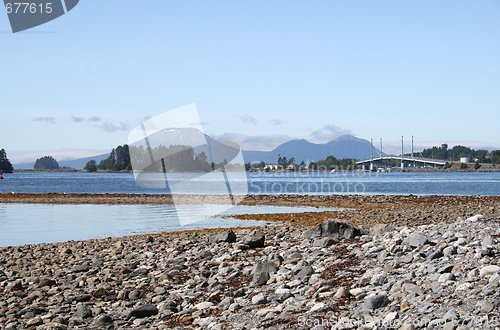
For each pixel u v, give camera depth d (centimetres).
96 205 5559
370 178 18675
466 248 1352
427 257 1352
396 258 1424
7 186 12019
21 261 2120
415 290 1110
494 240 1405
